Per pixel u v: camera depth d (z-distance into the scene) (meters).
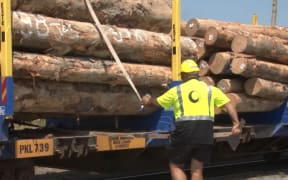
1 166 6.60
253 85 10.02
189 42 9.44
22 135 7.49
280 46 10.50
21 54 6.88
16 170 6.79
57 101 7.45
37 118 7.80
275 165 12.34
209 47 10.05
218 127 9.58
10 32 6.49
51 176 10.02
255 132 10.27
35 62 6.95
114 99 8.20
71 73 7.38
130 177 10.04
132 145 7.88
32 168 6.96
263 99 10.51
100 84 7.97
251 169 11.59
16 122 8.38
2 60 6.46
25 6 7.01
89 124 9.10
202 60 10.14
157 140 8.30
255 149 11.31
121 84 8.16
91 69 7.60
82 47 7.59
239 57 9.73
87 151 7.28
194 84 6.77
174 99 6.75
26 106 7.14
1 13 6.46
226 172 11.09
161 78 8.66
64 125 9.18
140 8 8.50
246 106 10.23
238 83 10.09
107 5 8.05
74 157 7.32
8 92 6.46
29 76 6.93
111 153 8.51
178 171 6.79
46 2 7.21
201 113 6.65
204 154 6.71
